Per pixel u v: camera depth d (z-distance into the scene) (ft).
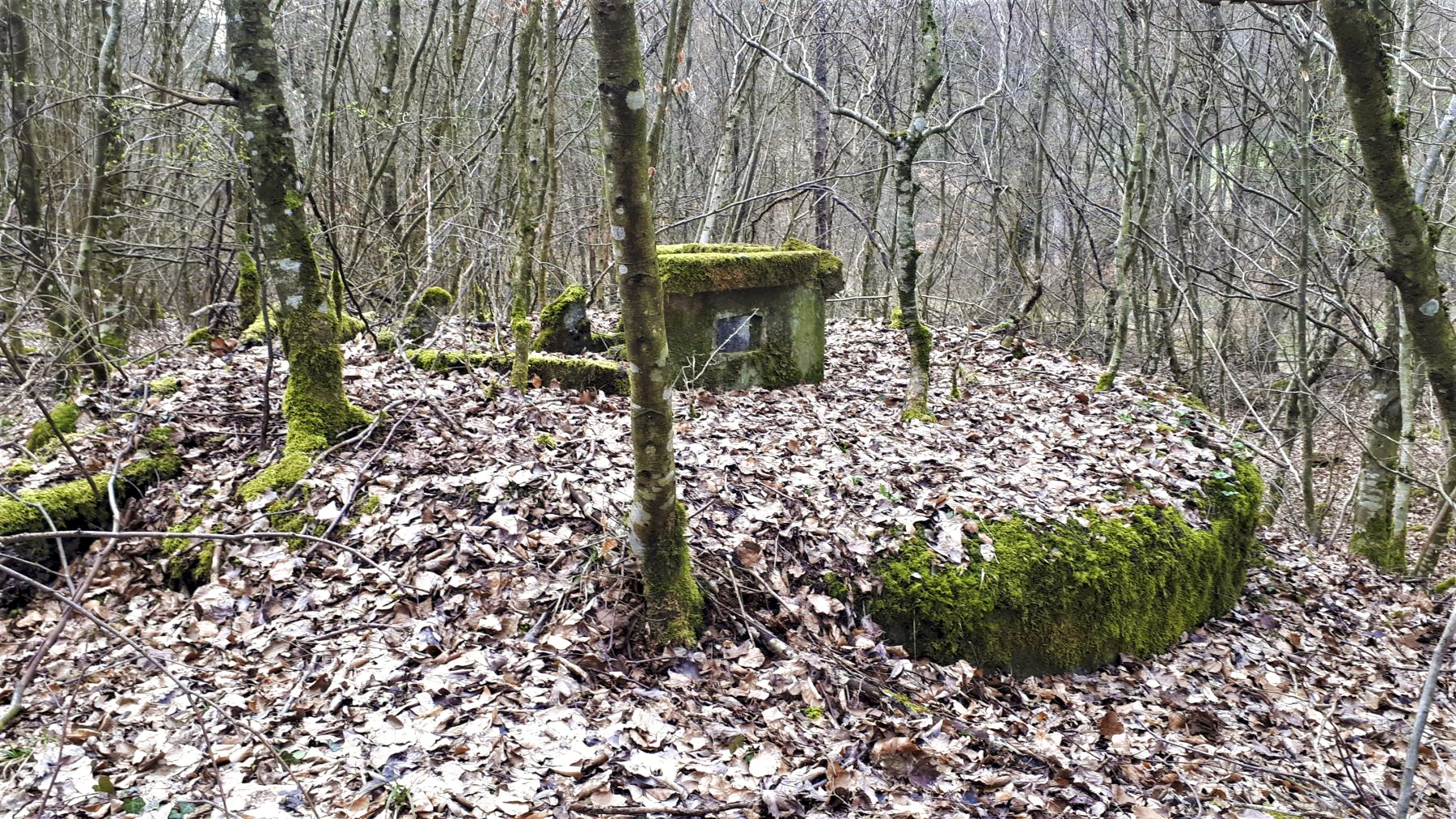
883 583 15.66
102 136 21.02
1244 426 35.76
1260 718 16.79
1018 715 14.87
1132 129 38.81
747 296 24.70
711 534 15.78
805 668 13.69
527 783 10.30
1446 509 25.34
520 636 13.47
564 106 44.39
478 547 14.71
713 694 13.07
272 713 11.42
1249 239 39.73
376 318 26.96
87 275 20.95
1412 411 26.09
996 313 44.42
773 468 18.25
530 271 20.90
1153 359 35.65
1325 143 28.78
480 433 17.94
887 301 39.17
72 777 9.95
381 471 16.38
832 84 51.42
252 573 14.26
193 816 9.44
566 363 22.16
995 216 39.99
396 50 32.30
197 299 32.99
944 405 25.09
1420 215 7.17
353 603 13.70
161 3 32.81
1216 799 13.07
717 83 53.78
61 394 19.43
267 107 15.61
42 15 32.04
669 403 12.80
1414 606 23.70
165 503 15.93
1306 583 24.34
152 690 11.78
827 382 26.91
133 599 14.38
